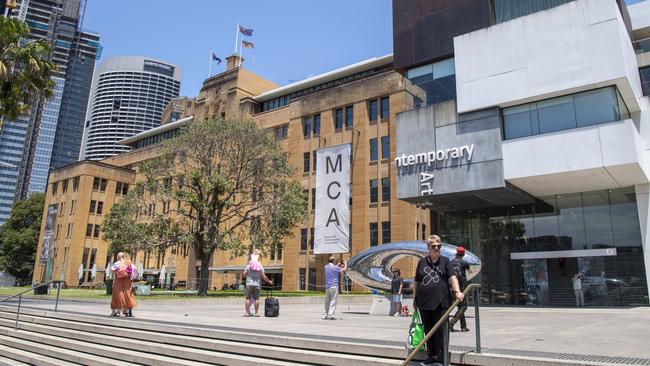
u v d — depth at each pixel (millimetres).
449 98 26594
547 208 25469
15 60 22516
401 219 37625
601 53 20938
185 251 48938
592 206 24234
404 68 29047
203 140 32938
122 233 31641
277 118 51781
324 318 15070
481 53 24422
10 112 22750
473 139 23734
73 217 63375
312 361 7508
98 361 9828
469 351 6629
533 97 22453
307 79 51531
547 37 22516
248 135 33500
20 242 73375
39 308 17531
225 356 8414
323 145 44906
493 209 27172
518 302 25156
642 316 16203
